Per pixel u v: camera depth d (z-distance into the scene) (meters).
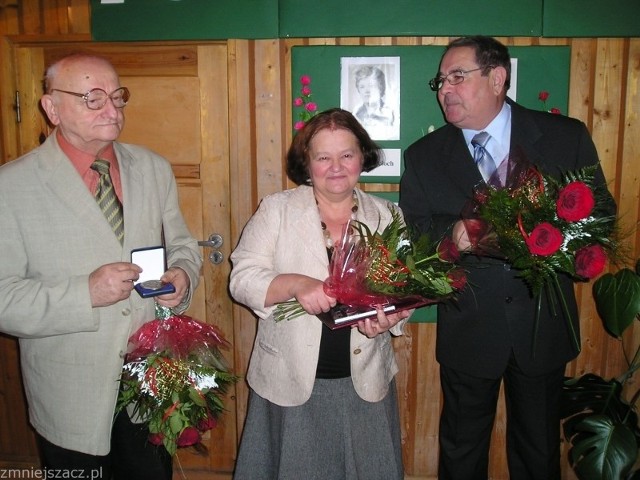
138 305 1.75
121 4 2.48
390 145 2.50
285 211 1.82
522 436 2.22
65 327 1.59
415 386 2.64
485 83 2.00
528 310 2.06
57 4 2.53
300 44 2.49
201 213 2.63
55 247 1.64
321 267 1.75
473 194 1.91
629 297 2.17
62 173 1.65
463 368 2.14
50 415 1.69
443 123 2.47
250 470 1.86
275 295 1.69
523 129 2.09
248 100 2.52
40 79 2.61
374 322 1.65
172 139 2.60
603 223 1.71
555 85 2.42
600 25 2.36
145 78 2.58
